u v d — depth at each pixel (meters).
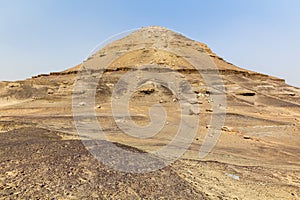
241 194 8.09
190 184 7.50
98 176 6.74
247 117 33.28
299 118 37.94
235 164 12.65
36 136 11.25
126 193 6.13
